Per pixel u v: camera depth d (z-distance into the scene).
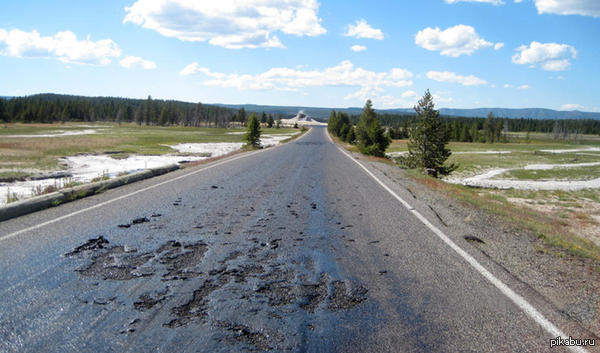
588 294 3.60
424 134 24.59
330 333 2.78
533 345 2.68
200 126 173.00
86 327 2.78
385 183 11.64
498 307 3.26
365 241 5.26
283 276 3.90
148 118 166.12
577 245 5.99
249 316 3.01
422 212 7.34
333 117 105.38
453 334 2.80
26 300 3.19
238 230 5.70
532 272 4.17
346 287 3.65
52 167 18.48
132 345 2.55
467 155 63.25
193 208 7.20
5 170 16.36
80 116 168.75
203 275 3.87
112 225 5.75
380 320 3.00
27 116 135.88
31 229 5.38
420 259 4.51
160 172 12.65
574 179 34.16
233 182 11.00
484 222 6.72
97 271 3.88
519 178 33.59
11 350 2.47
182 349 2.51
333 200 8.48
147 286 3.55
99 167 19.38
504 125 172.38
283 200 8.32
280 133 107.31
